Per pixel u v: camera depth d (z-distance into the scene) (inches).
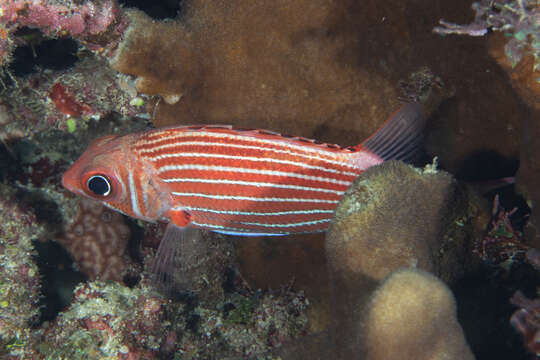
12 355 17.2
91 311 17.7
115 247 20.4
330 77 17.8
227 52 17.7
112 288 18.1
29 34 17.9
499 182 17.7
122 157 16.8
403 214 15.4
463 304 16.7
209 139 16.5
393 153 16.5
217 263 19.2
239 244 19.2
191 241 18.3
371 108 18.0
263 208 16.8
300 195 16.6
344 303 15.5
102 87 19.1
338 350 15.6
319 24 17.5
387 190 15.4
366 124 18.1
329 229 15.6
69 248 20.3
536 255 16.2
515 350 16.4
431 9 17.2
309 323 18.8
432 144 18.2
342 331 15.5
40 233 19.9
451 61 17.4
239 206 16.8
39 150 20.2
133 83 18.4
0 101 19.4
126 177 16.8
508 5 15.2
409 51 17.6
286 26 17.5
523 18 15.1
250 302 19.0
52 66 19.3
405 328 14.5
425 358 14.6
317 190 16.6
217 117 18.1
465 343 14.6
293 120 18.1
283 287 19.0
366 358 14.8
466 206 16.5
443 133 18.1
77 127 20.0
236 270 19.9
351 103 18.0
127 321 17.7
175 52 17.6
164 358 18.3
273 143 16.4
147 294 18.0
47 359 17.3
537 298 16.4
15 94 19.3
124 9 17.6
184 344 18.5
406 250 15.3
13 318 17.4
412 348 14.6
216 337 18.9
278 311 18.7
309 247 18.6
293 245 18.7
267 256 19.0
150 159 16.8
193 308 19.1
